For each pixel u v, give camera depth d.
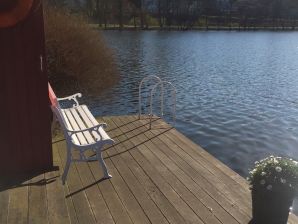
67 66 10.73
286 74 22.25
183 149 5.73
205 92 16.44
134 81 18.23
